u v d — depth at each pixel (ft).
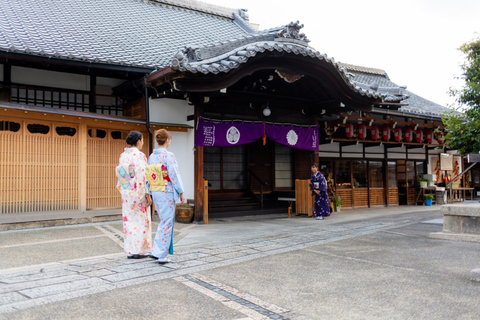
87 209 30.89
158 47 38.09
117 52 32.96
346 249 21.21
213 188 39.81
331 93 37.32
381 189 55.01
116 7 46.42
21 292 13.16
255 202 41.37
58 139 29.53
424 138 53.83
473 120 26.23
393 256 19.33
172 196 17.53
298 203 40.78
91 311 11.60
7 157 27.17
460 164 65.16
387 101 46.32
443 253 19.93
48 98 32.55
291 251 20.63
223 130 34.40
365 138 48.21
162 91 32.94
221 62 29.99
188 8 54.24
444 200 59.41
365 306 12.26
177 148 35.12
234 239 24.70
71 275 15.30
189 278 15.15
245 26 54.19
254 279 15.17
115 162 32.68
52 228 27.86
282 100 39.17
